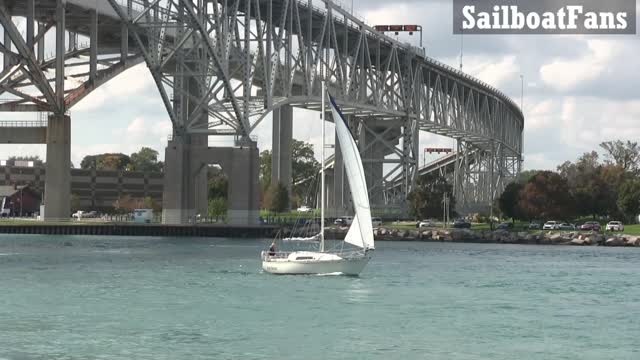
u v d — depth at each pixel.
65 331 46.97
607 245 134.25
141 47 119.31
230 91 121.31
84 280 68.88
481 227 162.38
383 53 167.62
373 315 53.28
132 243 114.44
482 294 64.12
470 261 94.69
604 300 61.69
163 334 46.47
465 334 47.69
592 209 167.75
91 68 133.62
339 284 67.94
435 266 86.75
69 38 145.75
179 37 123.00
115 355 41.62
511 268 86.25
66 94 132.38
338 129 72.56
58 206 130.12
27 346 43.28
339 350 43.28
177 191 126.12
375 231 142.50
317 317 52.22
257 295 61.00
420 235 141.38
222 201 167.62
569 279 75.69
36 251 98.44
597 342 46.09
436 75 184.38
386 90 164.38
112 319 50.69
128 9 117.94
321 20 146.50
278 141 167.12
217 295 60.78
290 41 135.75
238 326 48.97
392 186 170.12
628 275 79.75
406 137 167.25
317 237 75.00
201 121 132.50
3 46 122.00
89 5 131.38
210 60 125.25
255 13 127.62
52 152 127.94
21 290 62.62
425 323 50.81
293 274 72.50
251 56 128.62
